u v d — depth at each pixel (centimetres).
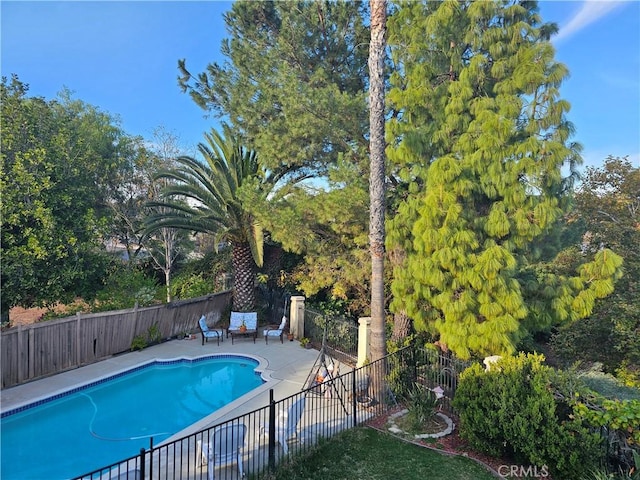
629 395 698
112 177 2122
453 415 781
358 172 1143
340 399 785
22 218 1177
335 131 1143
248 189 1236
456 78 921
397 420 771
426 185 855
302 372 1111
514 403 597
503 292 727
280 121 1207
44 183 1202
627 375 892
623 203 1275
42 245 1170
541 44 775
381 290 870
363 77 1366
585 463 524
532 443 556
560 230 905
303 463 607
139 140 2280
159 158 2259
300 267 1622
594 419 538
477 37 846
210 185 1542
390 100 959
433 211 775
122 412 925
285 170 1466
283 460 612
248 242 1638
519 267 849
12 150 1244
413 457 629
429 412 763
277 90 1181
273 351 1328
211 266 2027
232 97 1344
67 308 1538
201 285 1816
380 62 863
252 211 1249
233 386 1104
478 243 776
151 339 1384
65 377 1038
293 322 1516
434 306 834
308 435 698
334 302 1523
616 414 526
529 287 812
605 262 758
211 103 1585
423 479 565
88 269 1309
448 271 791
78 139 1540
